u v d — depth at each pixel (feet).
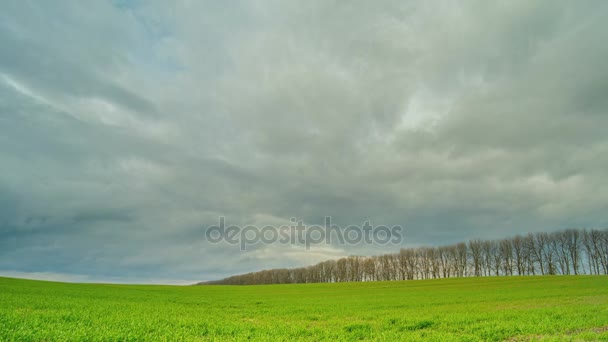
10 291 149.79
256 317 87.30
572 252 359.87
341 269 525.34
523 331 58.23
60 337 44.37
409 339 51.88
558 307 93.71
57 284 247.70
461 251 436.35
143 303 121.08
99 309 87.86
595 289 174.09
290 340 51.01
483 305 114.73
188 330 57.11
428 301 138.10
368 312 98.89
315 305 126.82
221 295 200.23
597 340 49.11
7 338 43.24
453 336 54.65
